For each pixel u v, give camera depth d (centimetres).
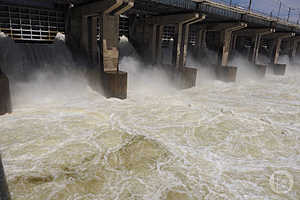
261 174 819
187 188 729
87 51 1903
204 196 696
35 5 1791
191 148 995
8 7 1686
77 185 724
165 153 937
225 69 2658
